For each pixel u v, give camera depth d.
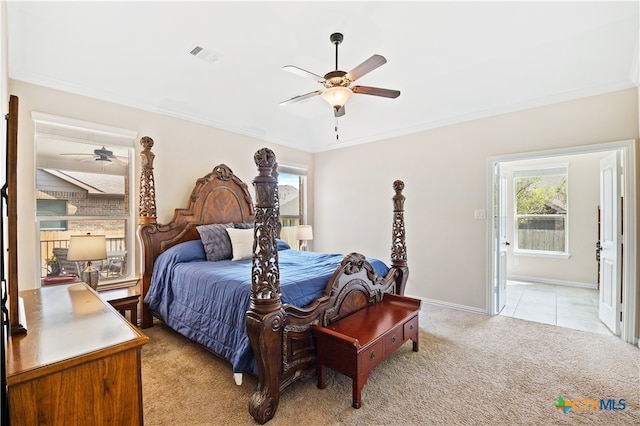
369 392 2.13
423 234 4.38
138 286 3.47
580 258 5.36
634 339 2.91
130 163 3.51
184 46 2.82
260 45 2.81
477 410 1.93
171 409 1.94
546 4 2.34
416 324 2.73
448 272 4.14
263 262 1.87
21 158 2.75
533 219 5.86
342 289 2.52
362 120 4.69
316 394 2.11
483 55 3.04
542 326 3.39
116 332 1.21
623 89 2.97
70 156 3.08
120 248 3.43
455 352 2.74
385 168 4.84
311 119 4.97
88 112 3.15
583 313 3.86
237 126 4.48
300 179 5.77
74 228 3.11
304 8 2.33
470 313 3.84
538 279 5.75
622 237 3.06
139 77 3.20
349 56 3.01
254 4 2.28
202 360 2.57
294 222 5.65
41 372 0.94
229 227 3.88
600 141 3.08
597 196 5.21
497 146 3.75
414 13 2.40
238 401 2.02
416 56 3.05
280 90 3.85
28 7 2.26
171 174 3.80
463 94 3.67
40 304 1.58
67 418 1.00
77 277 2.95
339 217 5.48
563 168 5.56
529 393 2.11
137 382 1.15
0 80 1.32
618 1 2.30
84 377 1.04
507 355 2.68
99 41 2.68
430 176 4.32
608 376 2.32
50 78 2.86
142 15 2.39
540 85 3.27
